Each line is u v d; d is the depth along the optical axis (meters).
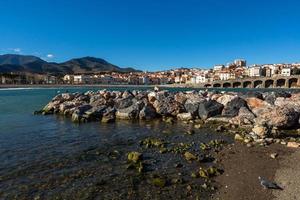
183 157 22.45
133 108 43.34
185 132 32.62
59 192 16.17
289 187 16.38
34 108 62.97
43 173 19.14
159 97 47.34
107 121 40.31
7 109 60.75
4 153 23.92
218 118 39.47
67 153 24.00
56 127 36.84
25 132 33.44
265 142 26.52
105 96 53.53
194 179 17.88
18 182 17.61
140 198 15.38
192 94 50.47
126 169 19.83
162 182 17.09
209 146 25.75
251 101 41.66
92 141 28.61
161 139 29.25
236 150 24.34
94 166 20.53
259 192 15.85
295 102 41.28
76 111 42.66
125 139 29.47
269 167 19.86
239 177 18.11
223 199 15.13
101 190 16.41
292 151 23.78
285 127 32.31
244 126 35.22
